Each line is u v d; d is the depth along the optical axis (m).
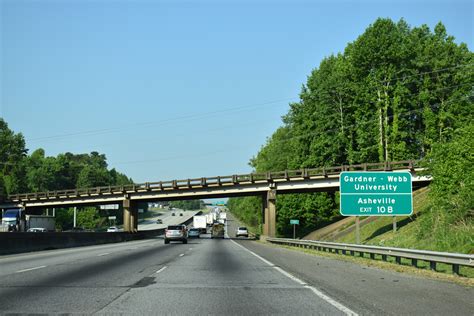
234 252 32.94
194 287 13.46
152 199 74.69
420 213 40.66
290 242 45.03
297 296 11.79
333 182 60.00
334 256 27.80
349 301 11.00
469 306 10.36
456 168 28.64
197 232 81.12
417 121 71.69
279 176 63.88
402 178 28.83
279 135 98.94
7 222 75.19
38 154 171.38
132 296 11.74
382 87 66.31
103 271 17.89
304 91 78.12
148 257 26.33
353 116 69.62
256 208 100.19
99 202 79.81
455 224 26.22
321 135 70.81
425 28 76.44
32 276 15.98
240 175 66.12
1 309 9.92
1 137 139.50
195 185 69.19
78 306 10.30
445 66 69.25
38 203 85.38
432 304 10.58
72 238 42.69
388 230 42.72
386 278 15.87
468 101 68.31
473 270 17.83
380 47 66.31
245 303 10.77
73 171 178.25
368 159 68.62
